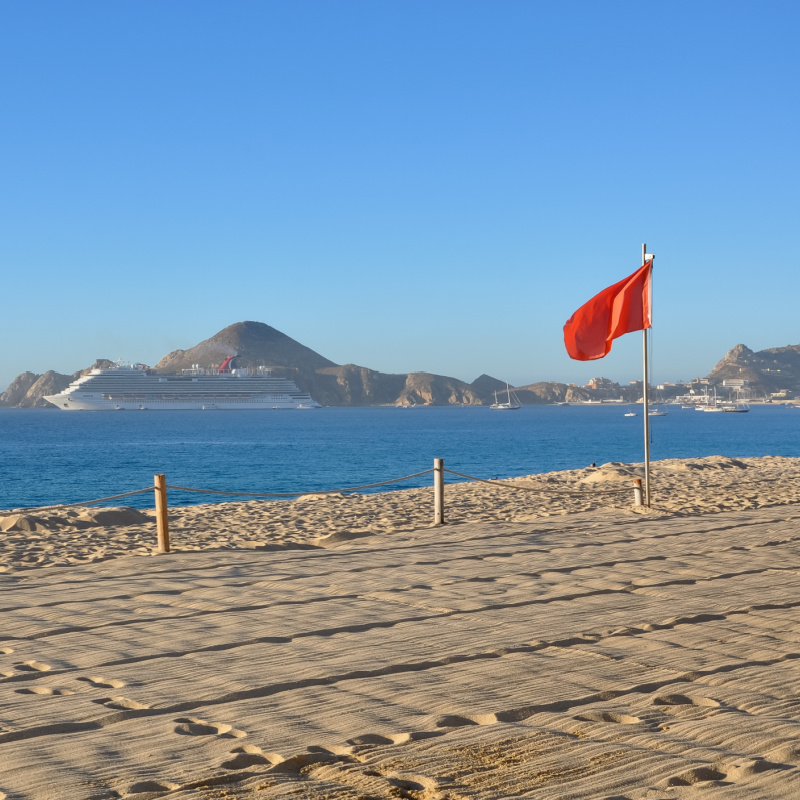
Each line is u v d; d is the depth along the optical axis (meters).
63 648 6.50
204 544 13.23
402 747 4.26
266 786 3.75
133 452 65.00
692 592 8.51
